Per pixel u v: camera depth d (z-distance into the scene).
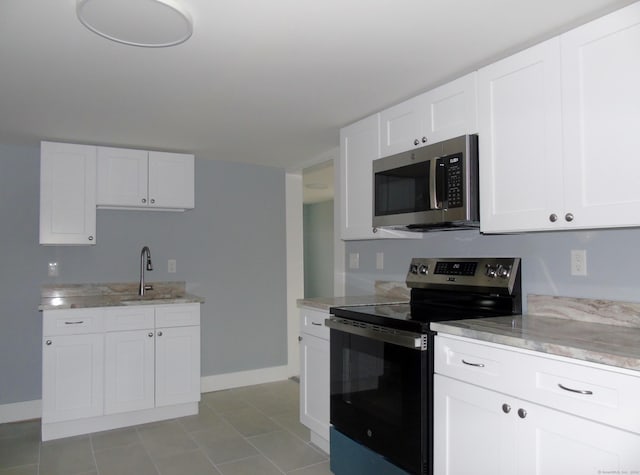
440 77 2.27
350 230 2.91
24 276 3.49
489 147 1.99
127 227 3.84
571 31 1.68
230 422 3.32
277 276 4.50
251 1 1.56
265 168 4.48
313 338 2.78
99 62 2.05
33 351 3.50
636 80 1.50
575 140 1.66
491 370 1.65
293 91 2.44
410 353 1.93
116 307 3.15
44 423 2.96
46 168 3.27
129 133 3.22
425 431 1.87
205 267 4.15
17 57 1.99
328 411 2.62
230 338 4.24
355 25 1.75
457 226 2.37
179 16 1.62
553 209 1.73
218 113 2.80
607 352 1.31
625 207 1.52
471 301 2.36
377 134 2.67
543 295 2.09
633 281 1.79
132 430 3.16
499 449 1.61
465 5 1.61
